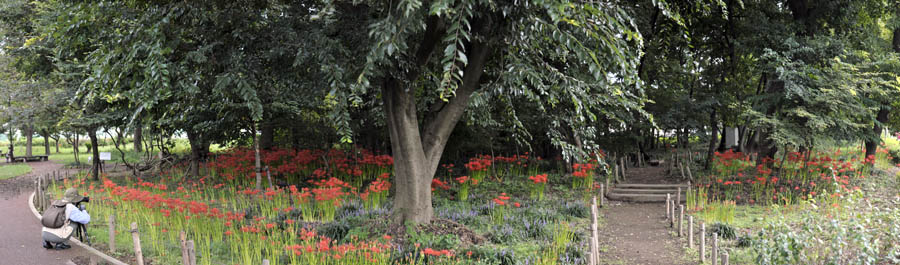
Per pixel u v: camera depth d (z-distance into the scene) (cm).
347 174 1515
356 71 752
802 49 1359
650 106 1675
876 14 1617
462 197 1298
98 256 775
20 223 1059
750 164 1777
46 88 1789
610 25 640
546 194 1395
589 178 1465
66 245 842
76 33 747
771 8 1631
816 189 1291
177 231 900
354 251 691
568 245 829
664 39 1648
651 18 1584
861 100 1393
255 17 775
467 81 946
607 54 738
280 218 1016
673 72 2031
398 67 815
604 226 1082
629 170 1914
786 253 648
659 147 2711
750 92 2280
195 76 738
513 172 1647
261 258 769
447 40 536
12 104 1875
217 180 1636
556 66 1094
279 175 1619
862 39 1666
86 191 1474
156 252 819
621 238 976
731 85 1858
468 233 906
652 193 1454
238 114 1357
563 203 1266
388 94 920
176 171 1936
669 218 1101
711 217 1055
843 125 1356
